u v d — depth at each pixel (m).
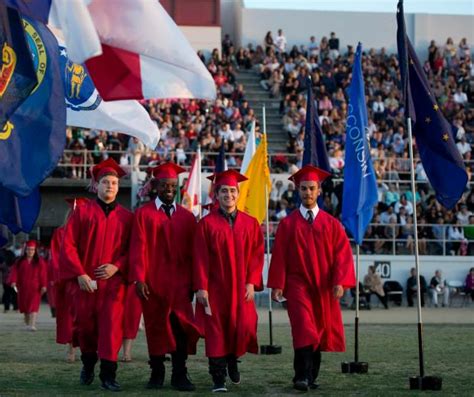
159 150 39.09
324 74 46.09
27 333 22.97
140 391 12.92
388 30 50.81
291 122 42.88
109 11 11.02
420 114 14.34
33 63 10.44
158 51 11.05
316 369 13.48
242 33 50.31
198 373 15.13
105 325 13.07
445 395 12.63
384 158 39.00
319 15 50.44
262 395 12.53
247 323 13.10
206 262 13.03
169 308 13.27
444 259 35.78
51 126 11.14
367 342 20.80
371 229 36.44
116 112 14.05
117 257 13.48
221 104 43.34
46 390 12.98
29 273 23.95
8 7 10.40
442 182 14.38
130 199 37.03
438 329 24.62
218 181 13.37
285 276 13.26
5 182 10.78
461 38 51.31
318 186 13.48
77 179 36.38
